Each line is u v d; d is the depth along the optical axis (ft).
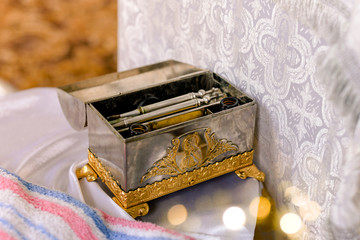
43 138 3.18
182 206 2.89
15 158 3.07
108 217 2.65
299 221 2.89
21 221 2.47
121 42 3.89
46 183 2.95
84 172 2.99
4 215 2.46
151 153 2.76
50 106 3.35
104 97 2.96
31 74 5.18
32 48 5.48
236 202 2.91
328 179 2.64
